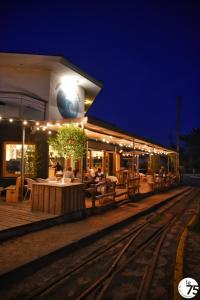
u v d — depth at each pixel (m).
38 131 12.63
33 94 13.98
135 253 6.19
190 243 7.25
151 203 13.04
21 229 6.85
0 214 8.09
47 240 6.41
